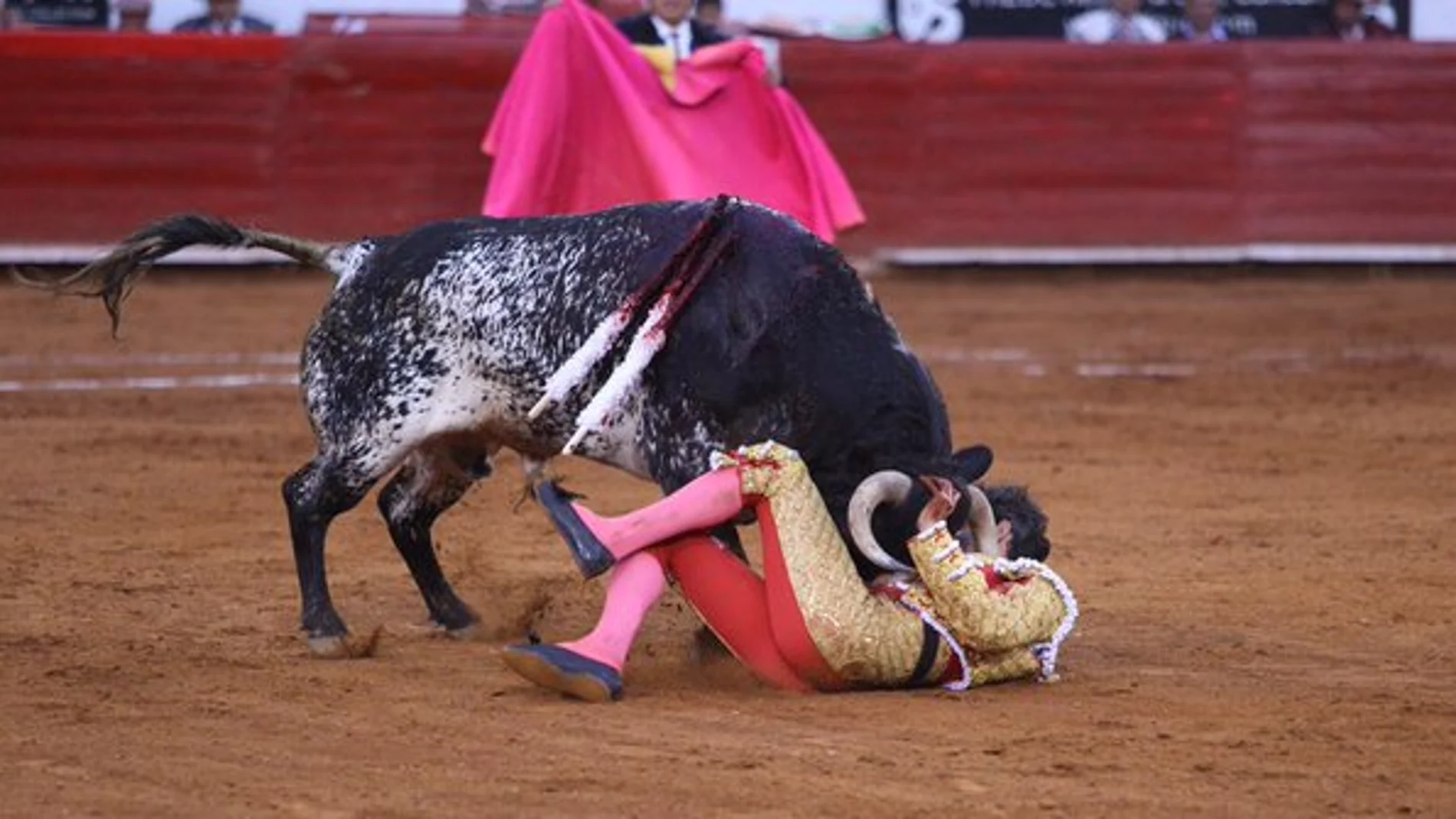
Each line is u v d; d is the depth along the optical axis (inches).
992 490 590.6
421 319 616.4
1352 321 1588.3
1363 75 1830.7
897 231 1795.0
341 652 622.5
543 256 604.4
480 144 1734.7
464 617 663.1
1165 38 1908.2
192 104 1707.7
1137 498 920.9
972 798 468.8
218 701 562.6
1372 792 475.8
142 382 1266.0
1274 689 576.1
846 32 1875.0
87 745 516.1
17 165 1680.6
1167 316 1611.7
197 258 1747.0
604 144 940.6
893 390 566.3
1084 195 1813.5
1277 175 1831.9
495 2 1841.8
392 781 484.4
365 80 1727.4
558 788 478.0
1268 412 1186.0
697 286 575.2
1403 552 797.2
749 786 477.7
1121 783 481.1
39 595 713.0
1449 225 1841.8
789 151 946.7
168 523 854.5
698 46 1094.4
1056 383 1293.1
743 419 571.5
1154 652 627.5
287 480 634.8
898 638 558.6
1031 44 1801.2
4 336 1441.9
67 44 1680.6
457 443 637.3
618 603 562.3
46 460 995.3
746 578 569.0
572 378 581.9
